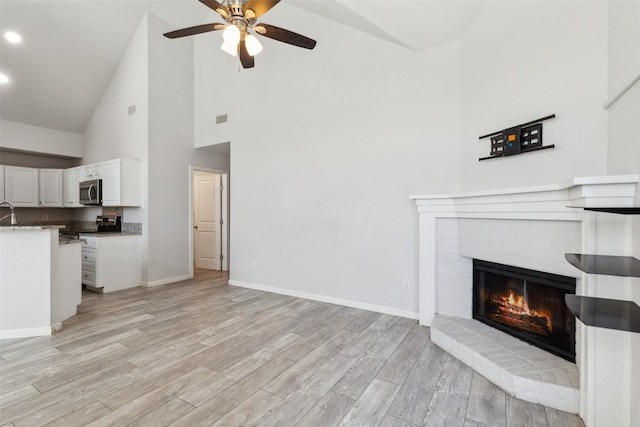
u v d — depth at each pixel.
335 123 3.78
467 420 1.71
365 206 3.58
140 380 2.08
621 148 1.61
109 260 4.41
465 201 2.69
